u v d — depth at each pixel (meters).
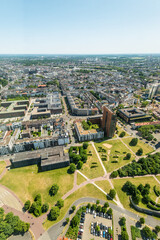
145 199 158.12
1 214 139.25
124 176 191.12
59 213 144.50
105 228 134.00
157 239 127.50
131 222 140.88
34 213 147.25
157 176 192.25
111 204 156.88
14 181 183.88
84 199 161.38
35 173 195.25
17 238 128.62
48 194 166.88
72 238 126.12
